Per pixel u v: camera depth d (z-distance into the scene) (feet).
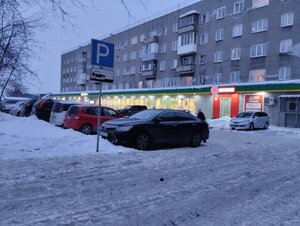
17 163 25.07
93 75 31.55
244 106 112.98
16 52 38.81
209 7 143.84
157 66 175.32
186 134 41.39
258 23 121.29
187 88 133.08
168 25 169.48
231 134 70.13
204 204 18.15
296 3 109.19
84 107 52.49
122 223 14.88
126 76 203.72
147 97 158.71
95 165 26.17
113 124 38.14
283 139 61.52
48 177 21.91
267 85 103.96
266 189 21.84
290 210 17.53
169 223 15.16
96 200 17.97
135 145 37.01
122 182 21.91
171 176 24.34
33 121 59.06
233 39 131.13
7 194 18.16
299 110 98.17
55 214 15.57
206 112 127.24
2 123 53.52
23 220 14.67
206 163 30.25
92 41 31.55
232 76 130.82
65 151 31.09
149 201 18.28
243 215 16.57
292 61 109.40
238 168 28.63
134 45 197.36
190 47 149.38
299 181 24.39
